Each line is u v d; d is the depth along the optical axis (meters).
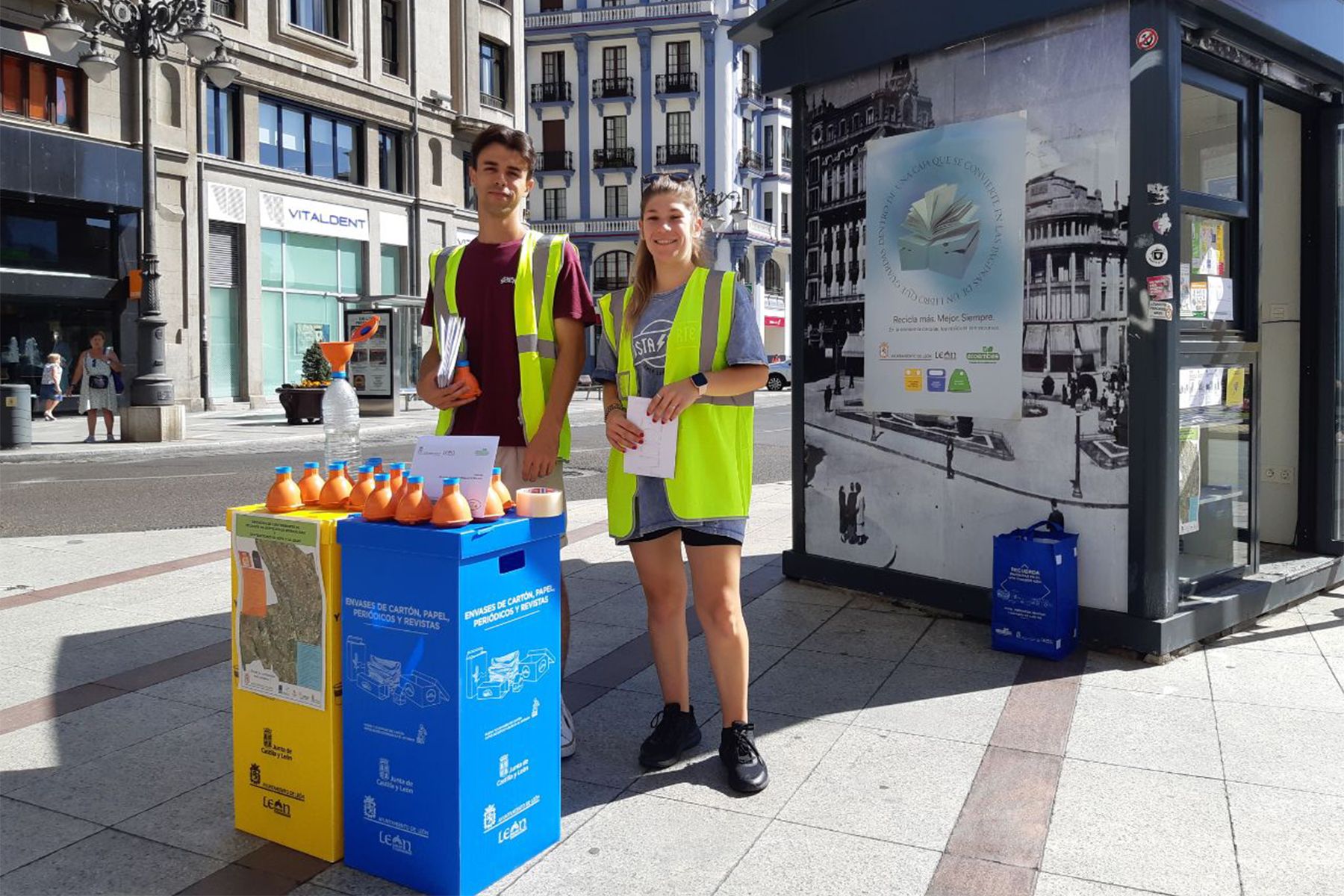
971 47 4.63
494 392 3.32
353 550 2.57
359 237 25.70
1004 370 4.61
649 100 45.44
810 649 4.46
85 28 19.52
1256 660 4.23
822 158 5.35
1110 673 4.09
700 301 3.17
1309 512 5.49
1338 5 4.89
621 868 2.63
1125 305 4.18
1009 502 4.65
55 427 17.73
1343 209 5.21
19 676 4.20
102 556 6.69
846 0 5.06
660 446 3.09
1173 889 2.48
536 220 46.56
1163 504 4.17
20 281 18.92
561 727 3.33
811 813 2.92
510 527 2.54
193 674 4.22
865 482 5.29
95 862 2.67
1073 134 4.30
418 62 27.00
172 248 21.11
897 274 4.99
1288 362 5.52
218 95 22.27
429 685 2.47
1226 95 4.61
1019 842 2.72
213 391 22.47
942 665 4.23
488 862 2.55
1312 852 2.65
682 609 3.34
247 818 2.84
